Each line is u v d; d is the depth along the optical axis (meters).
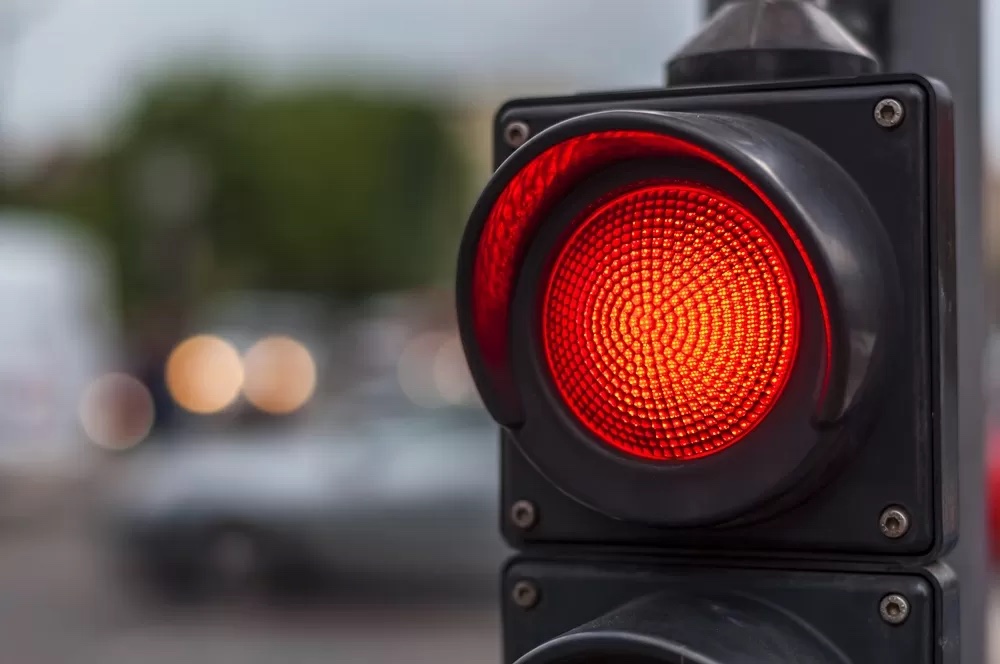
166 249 52.69
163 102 64.06
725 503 1.53
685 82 1.75
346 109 66.56
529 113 1.75
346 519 12.28
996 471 10.05
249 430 29.78
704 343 1.54
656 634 1.50
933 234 1.55
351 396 13.38
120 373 31.23
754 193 1.51
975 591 2.09
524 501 1.74
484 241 1.60
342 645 11.62
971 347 2.12
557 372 1.62
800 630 1.59
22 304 19.09
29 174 61.06
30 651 12.19
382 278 66.25
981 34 2.19
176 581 12.72
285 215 64.94
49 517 19.58
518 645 1.75
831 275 1.46
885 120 1.57
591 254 1.60
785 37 1.71
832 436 1.50
